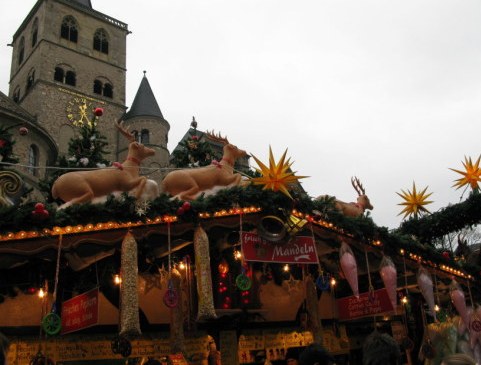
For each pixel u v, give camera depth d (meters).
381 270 9.46
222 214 7.70
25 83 46.50
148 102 45.78
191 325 9.46
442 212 11.05
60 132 42.78
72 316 7.00
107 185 7.53
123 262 6.66
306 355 4.01
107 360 9.08
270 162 8.05
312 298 10.38
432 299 10.16
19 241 6.35
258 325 11.26
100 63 48.50
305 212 8.41
